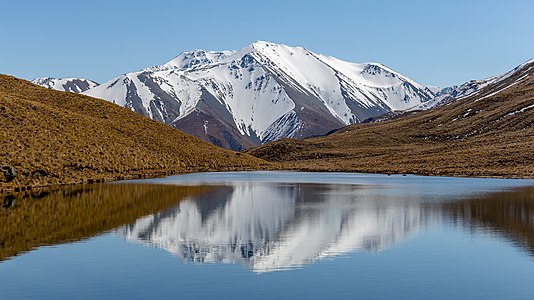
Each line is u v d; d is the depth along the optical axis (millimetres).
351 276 21172
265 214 37875
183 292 19094
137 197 47719
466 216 36656
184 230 31000
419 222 34125
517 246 26609
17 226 31609
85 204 41938
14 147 61031
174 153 98250
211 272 21719
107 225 32406
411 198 49000
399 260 23781
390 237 29062
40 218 34625
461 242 27656
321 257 24391
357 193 54750
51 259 23625
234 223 33750
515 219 35156
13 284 20047
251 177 82875
